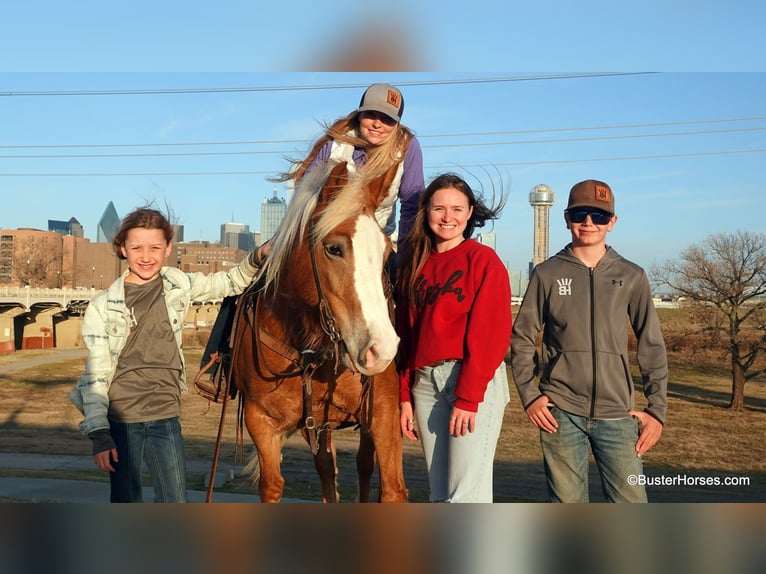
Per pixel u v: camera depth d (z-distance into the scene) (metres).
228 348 3.78
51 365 22.83
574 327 3.28
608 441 3.25
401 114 3.60
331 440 3.90
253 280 3.54
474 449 2.96
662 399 3.22
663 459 9.87
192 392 18.44
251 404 3.35
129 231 3.31
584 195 3.29
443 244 3.15
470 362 2.88
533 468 10.18
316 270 2.79
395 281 3.47
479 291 2.92
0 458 11.28
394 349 2.61
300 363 3.14
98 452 3.17
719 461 9.65
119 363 3.32
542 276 3.41
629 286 3.28
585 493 3.35
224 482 9.48
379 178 2.94
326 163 3.02
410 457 11.27
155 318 3.36
